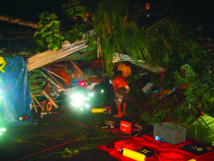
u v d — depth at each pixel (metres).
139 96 7.68
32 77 9.50
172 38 6.29
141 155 3.57
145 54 5.71
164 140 4.50
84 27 5.78
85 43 5.58
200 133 4.79
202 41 7.51
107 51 5.22
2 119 5.52
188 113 5.80
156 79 7.17
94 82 8.16
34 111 7.41
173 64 6.53
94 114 6.88
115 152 3.99
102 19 5.25
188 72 5.84
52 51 5.64
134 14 6.02
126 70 6.59
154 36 5.92
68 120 6.25
